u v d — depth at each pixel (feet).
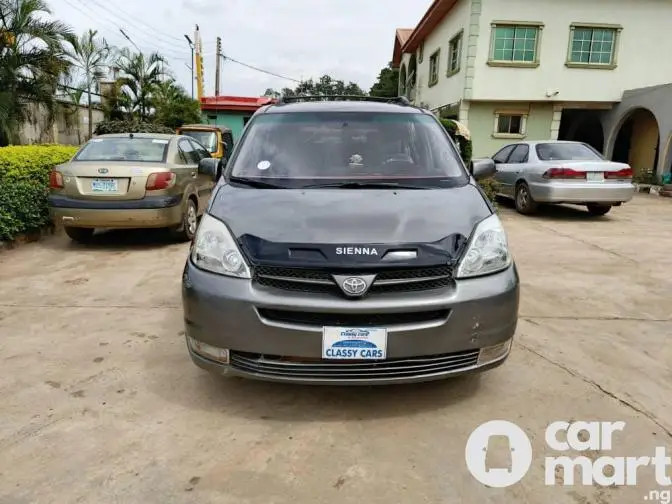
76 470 7.61
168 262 19.24
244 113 64.34
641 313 14.52
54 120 49.11
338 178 11.12
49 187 21.90
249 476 7.55
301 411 9.24
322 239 8.61
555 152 31.27
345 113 13.07
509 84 50.08
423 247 8.58
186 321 9.13
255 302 8.34
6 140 40.32
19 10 40.96
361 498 7.14
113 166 19.88
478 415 9.17
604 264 19.84
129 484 7.34
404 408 9.37
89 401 9.46
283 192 10.36
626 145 58.13
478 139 52.16
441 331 8.40
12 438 8.34
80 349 11.60
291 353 8.34
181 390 9.87
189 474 7.57
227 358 8.73
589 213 32.45
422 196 10.28
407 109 13.60
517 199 32.27
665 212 33.76
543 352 11.75
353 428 8.76
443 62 58.80
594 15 49.24
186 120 75.92
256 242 8.74
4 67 40.50
